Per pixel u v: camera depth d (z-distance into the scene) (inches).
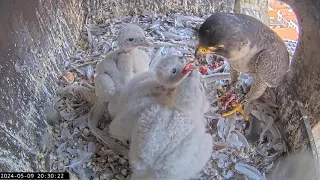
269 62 15.7
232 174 16.8
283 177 16.8
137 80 15.9
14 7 14.7
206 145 15.4
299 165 16.5
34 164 15.4
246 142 17.8
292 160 17.0
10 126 14.2
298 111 17.3
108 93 16.5
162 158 14.6
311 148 16.0
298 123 17.2
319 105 16.0
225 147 17.5
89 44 21.9
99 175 16.5
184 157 14.6
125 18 23.6
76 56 21.2
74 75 20.1
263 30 15.5
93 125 17.8
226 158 17.2
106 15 23.5
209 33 14.7
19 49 15.3
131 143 15.3
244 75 20.1
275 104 19.1
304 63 16.9
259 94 17.7
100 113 18.1
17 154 14.3
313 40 15.9
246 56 16.0
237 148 17.5
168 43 21.8
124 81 16.5
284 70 16.5
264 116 18.7
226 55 15.5
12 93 14.6
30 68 16.4
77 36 22.2
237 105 18.5
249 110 18.8
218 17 14.8
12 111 14.4
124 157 16.9
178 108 14.2
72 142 17.3
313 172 15.5
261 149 17.7
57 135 17.5
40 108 17.1
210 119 18.4
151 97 14.9
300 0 16.0
